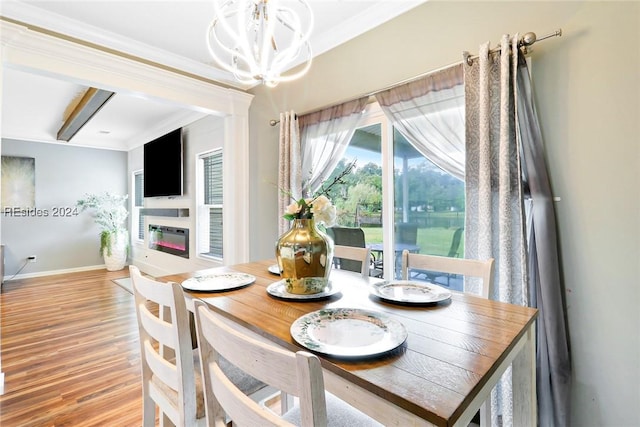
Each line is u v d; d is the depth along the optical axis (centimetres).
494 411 156
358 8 218
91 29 232
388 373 71
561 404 145
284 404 158
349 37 242
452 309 113
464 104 181
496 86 166
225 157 338
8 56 207
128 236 649
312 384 51
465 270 148
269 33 141
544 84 157
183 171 464
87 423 172
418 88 201
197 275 165
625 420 137
